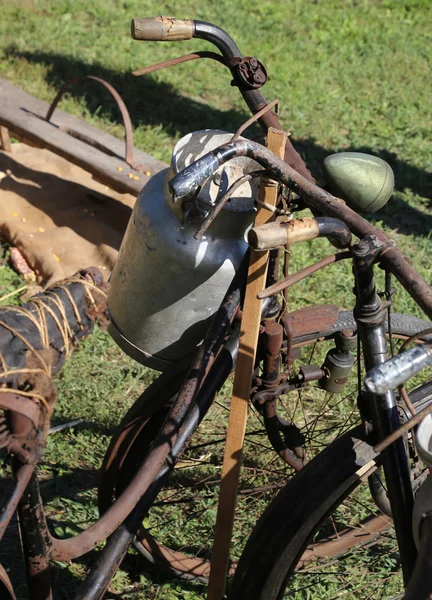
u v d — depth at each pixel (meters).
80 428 3.27
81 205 4.72
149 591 2.68
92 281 1.84
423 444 1.73
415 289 1.64
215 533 2.18
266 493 2.95
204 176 1.71
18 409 1.55
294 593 2.68
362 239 1.70
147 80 6.48
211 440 3.18
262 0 8.39
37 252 4.21
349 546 2.76
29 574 1.91
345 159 2.12
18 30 7.14
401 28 8.19
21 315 1.69
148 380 3.60
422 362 1.45
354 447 2.04
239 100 6.46
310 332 2.43
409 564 1.88
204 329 2.22
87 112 5.85
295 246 4.61
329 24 8.02
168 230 2.11
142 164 4.61
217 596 2.24
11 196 4.67
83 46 7.03
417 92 6.78
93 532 1.91
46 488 3.00
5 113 4.96
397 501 1.91
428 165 5.69
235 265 2.12
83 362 3.62
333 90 6.65
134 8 7.86
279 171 1.80
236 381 2.09
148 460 1.98
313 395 3.47
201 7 8.02
